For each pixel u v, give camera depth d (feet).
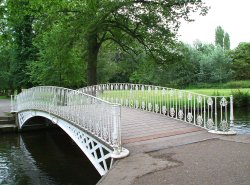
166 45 75.72
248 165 21.74
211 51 176.86
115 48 91.50
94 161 32.32
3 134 71.05
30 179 39.55
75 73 93.50
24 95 68.13
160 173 20.77
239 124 71.77
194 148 27.35
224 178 19.27
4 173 42.29
